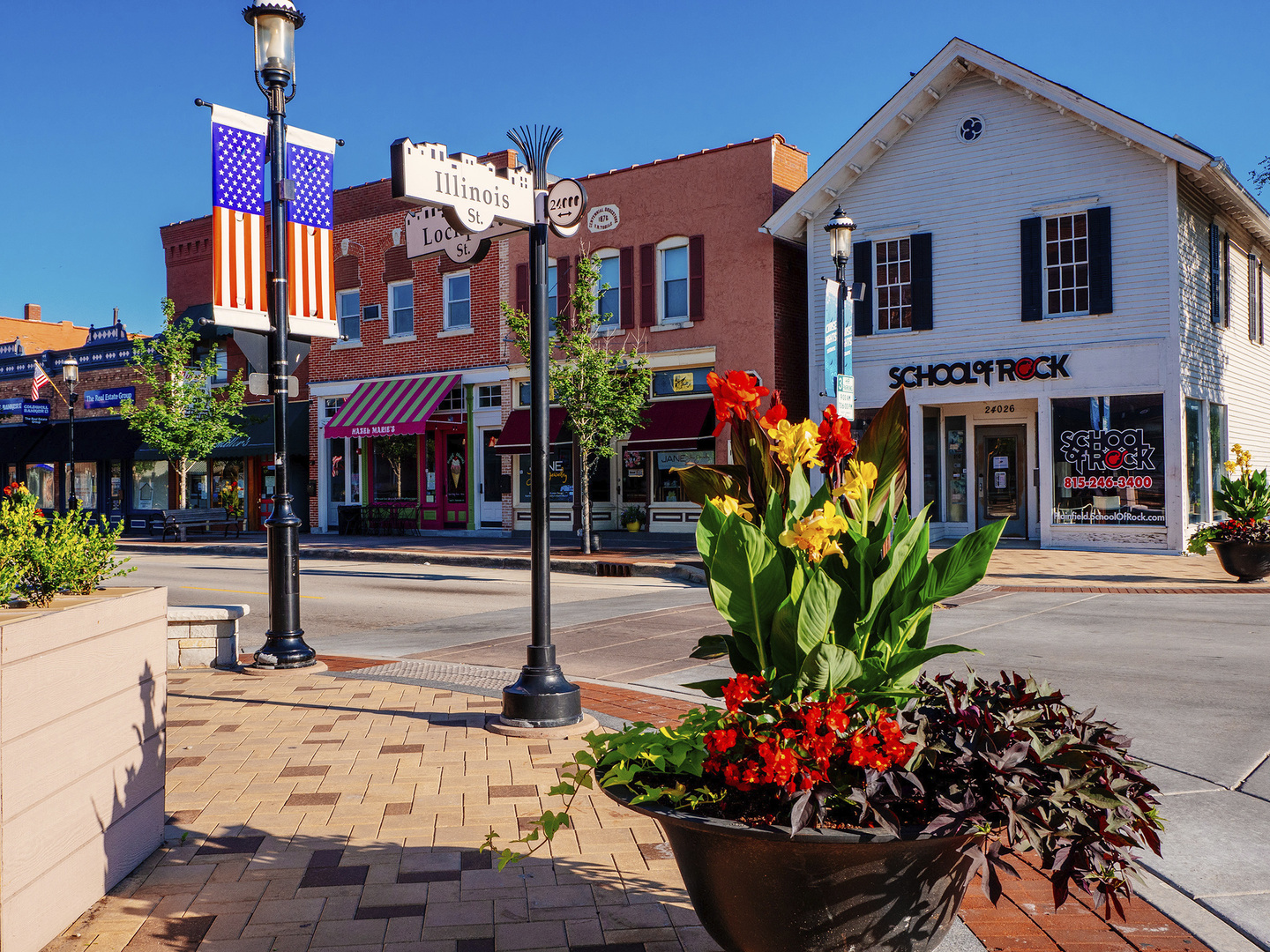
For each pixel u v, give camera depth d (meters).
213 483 30.58
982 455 19.62
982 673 7.67
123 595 3.78
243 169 8.30
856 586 2.93
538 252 6.19
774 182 20.17
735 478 3.22
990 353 18.05
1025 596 12.41
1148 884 3.73
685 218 21.06
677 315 21.41
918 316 18.69
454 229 6.14
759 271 20.22
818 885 2.42
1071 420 17.36
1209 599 11.87
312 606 12.85
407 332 25.97
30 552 3.44
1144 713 6.41
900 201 18.88
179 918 3.39
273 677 7.77
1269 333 22.61
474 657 8.91
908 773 2.42
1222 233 18.89
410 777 4.99
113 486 33.19
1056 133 17.28
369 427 24.95
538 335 6.12
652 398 21.61
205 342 29.42
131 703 3.81
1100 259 16.91
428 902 3.52
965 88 18.11
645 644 9.44
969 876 2.68
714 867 2.54
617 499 23.58
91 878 3.48
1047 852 2.37
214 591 14.51
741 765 2.48
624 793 2.68
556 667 6.12
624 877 3.73
